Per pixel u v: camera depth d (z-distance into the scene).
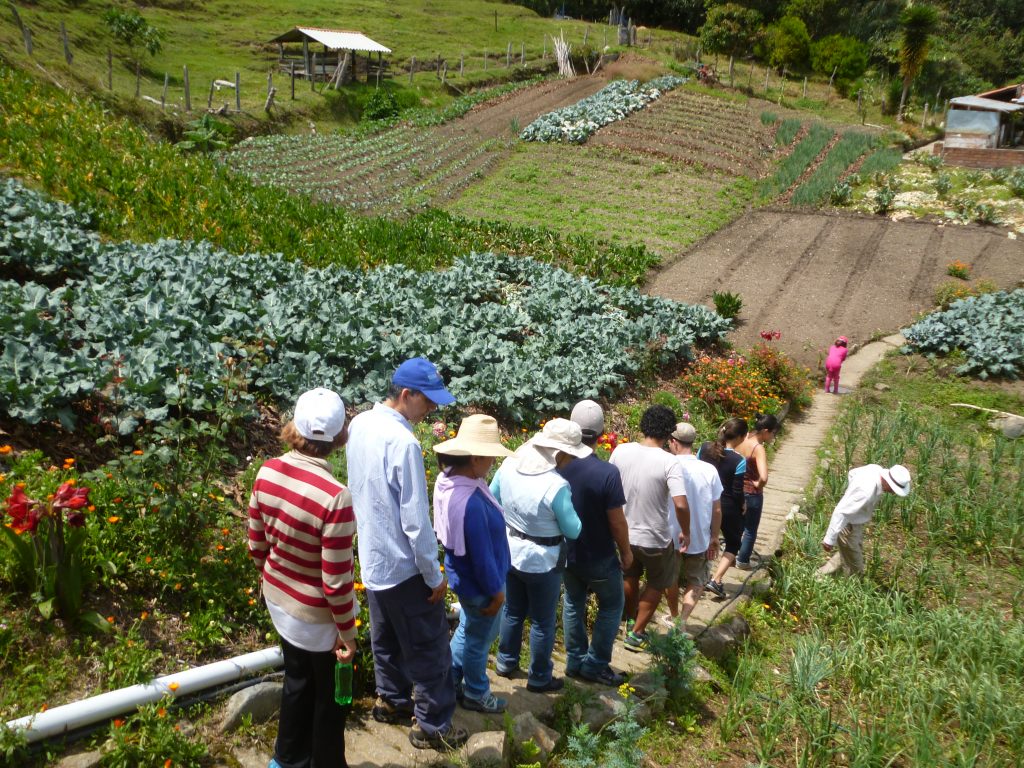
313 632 3.78
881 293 23.02
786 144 37.19
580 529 4.98
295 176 27.73
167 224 14.20
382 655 4.52
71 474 5.62
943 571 9.39
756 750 5.45
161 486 5.48
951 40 67.12
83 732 3.91
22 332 7.40
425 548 4.03
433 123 39.31
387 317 12.33
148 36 37.16
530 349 13.17
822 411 16.61
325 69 43.34
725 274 23.94
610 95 42.94
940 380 18.06
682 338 15.84
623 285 21.81
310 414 3.70
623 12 69.31
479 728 4.71
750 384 14.88
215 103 34.41
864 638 7.05
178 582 4.95
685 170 33.53
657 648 5.72
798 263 25.05
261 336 9.37
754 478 8.57
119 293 9.24
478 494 4.45
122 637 4.48
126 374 7.02
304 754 3.96
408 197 28.05
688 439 6.59
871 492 8.12
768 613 7.82
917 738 5.49
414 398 4.20
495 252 22.23
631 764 4.46
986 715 5.82
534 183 31.50
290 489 3.71
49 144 16.00
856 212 29.39
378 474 4.02
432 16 59.72
